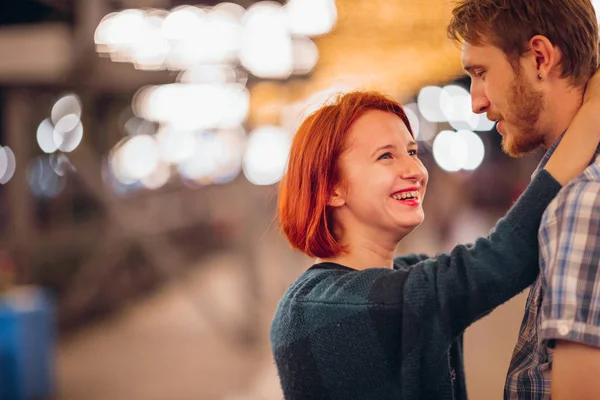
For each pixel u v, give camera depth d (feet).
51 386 19.97
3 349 18.62
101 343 27.86
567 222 4.20
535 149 5.20
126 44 23.24
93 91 24.49
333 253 5.65
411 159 5.51
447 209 46.65
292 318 5.21
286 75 23.41
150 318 32.24
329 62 20.84
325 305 5.02
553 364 4.27
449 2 5.46
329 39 19.77
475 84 5.22
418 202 5.50
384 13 17.80
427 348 4.63
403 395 4.70
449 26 5.33
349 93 5.80
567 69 4.82
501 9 4.89
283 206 5.85
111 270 32.09
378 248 5.61
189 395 20.45
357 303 4.87
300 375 5.06
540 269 4.43
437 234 45.27
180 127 32.71
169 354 25.71
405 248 38.73
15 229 30.50
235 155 29.43
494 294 4.58
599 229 4.09
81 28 22.94
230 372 22.91
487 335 22.34
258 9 22.04
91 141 31.91
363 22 18.33
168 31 23.08
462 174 55.83
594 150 4.64
